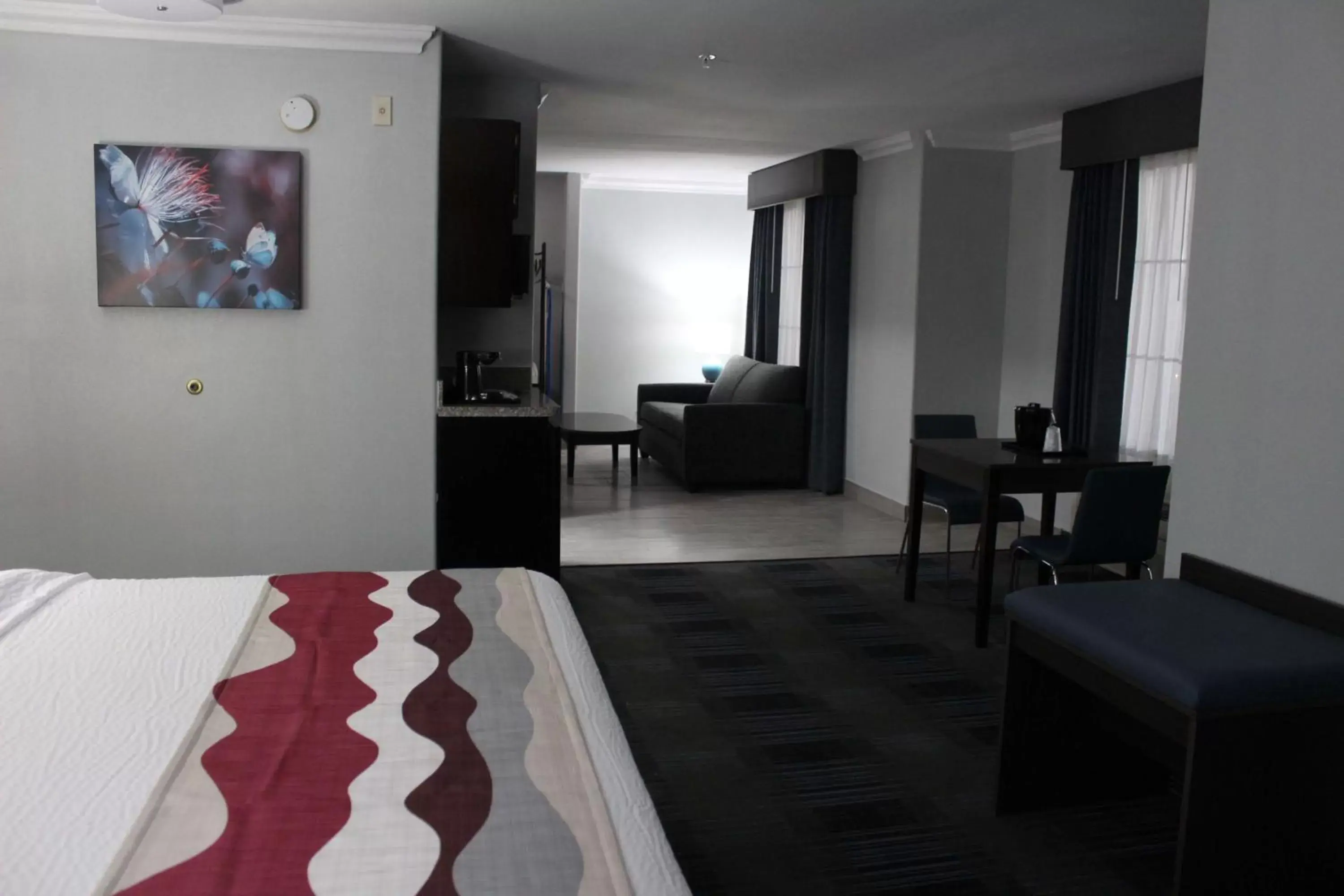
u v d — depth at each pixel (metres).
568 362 9.33
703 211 9.53
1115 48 4.12
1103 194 5.35
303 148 4.05
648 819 1.40
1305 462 2.59
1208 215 2.88
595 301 9.47
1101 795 2.88
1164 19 3.68
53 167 3.90
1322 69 2.54
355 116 4.07
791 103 5.36
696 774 3.00
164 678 1.83
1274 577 2.67
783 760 3.10
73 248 3.95
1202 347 2.90
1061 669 2.58
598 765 1.55
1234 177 2.80
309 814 1.37
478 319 4.96
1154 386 5.16
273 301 4.06
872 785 2.95
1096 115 5.26
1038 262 6.13
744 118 5.84
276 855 1.27
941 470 4.46
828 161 7.03
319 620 2.16
